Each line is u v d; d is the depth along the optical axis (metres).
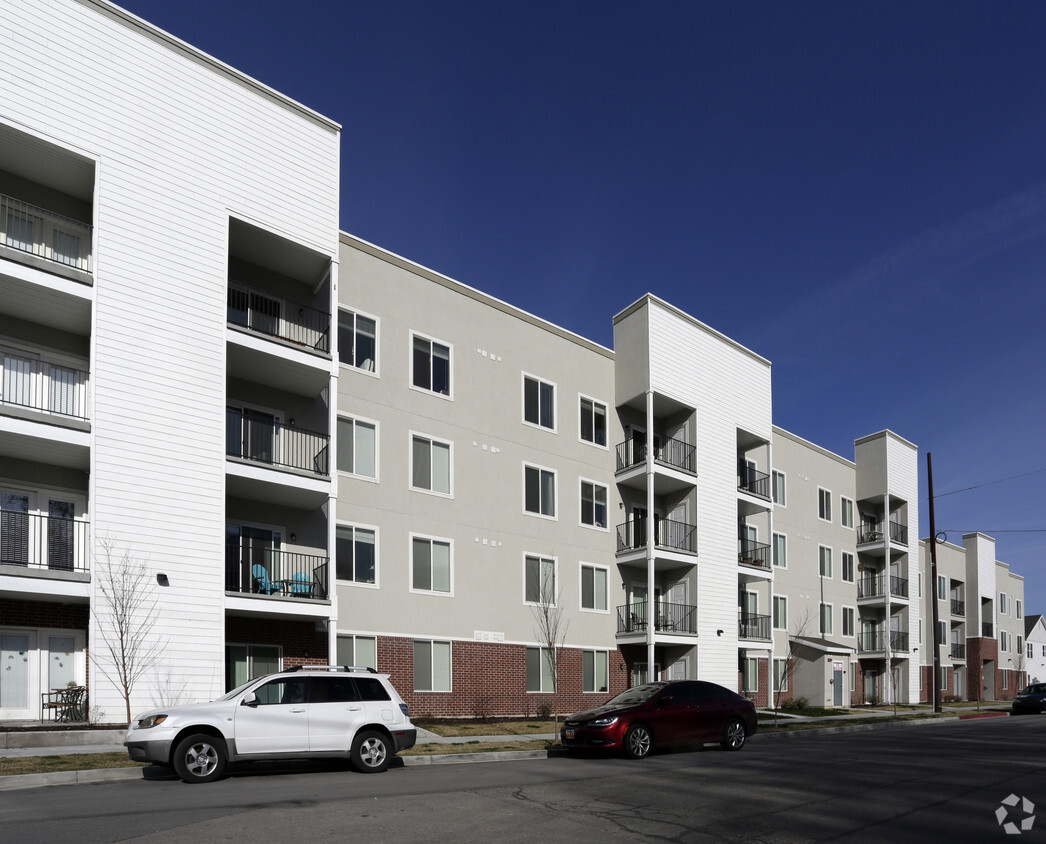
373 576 24.48
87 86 19.33
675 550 32.12
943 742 21.20
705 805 11.16
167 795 11.82
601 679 30.70
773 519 43.09
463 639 26.38
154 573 18.75
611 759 17.38
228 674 20.88
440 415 27.11
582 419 32.03
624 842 9.05
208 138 21.25
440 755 17.05
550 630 28.83
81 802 11.17
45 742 16.27
